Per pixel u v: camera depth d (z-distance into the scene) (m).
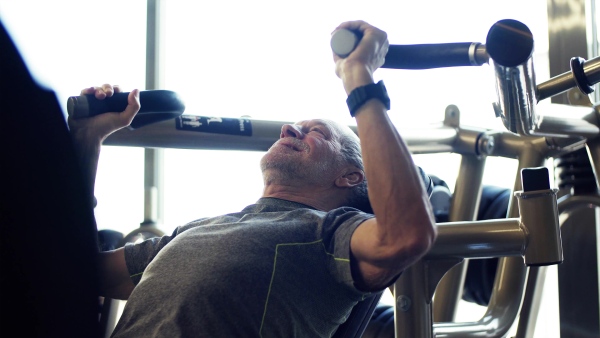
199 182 2.86
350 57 1.40
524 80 1.29
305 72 2.85
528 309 1.79
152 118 1.76
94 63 2.74
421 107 2.74
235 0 2.87
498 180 2.65
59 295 0.94
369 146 1.35
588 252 2.21
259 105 2.89
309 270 1.51
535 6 2.44
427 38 2.69
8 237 0.92
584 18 2.20
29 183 0.93
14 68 0.93
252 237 1.51
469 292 2.17
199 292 1.43
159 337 1.41
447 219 2.18
